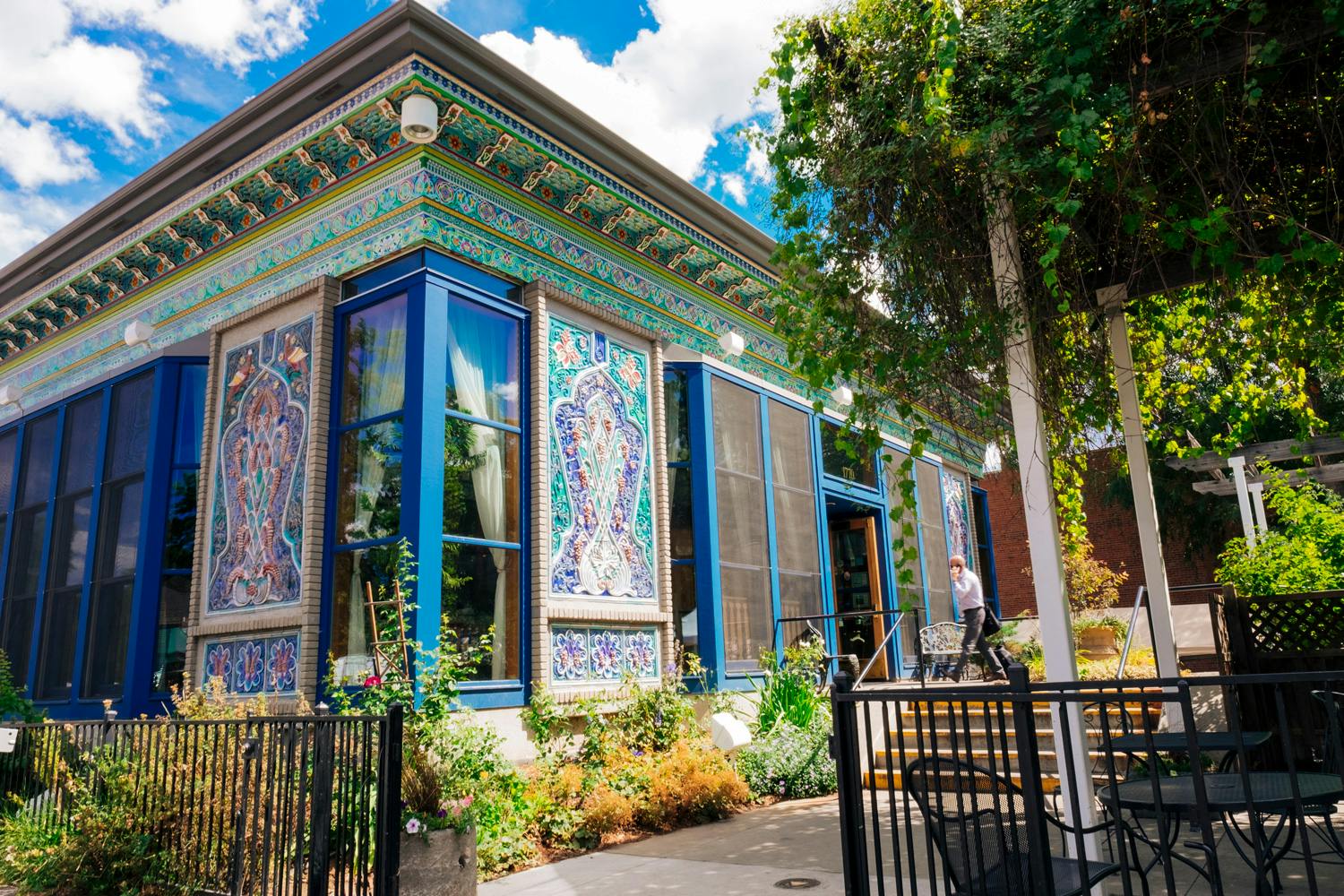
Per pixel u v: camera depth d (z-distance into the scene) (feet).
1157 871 18.26
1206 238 14.71
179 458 35.06
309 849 16.85
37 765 22.66
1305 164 16.42
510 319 29.96
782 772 30.58
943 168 15.78
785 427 42.98
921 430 17.81
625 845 24.09
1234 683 10.23
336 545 27.86
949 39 14.46
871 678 46.83
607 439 32.37
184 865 18.52
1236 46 13.84
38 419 42.96
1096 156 15.07
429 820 18.21
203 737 19.44
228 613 30.07
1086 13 14.11
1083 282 18.69
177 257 36.32
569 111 29.60
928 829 11.26
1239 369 22.06
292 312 30.83
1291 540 29.89
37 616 38.96
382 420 27.48
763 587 39.06
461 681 25.80
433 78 26.63
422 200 27.43
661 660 32.83
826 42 16.70
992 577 64.64
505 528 28.30
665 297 36.42
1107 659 47.24
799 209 17.53
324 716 17.03
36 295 41.60
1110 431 21.95
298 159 30.35
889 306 17.02
